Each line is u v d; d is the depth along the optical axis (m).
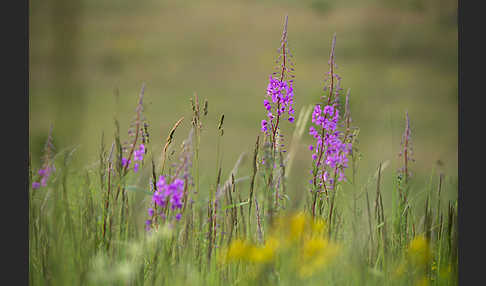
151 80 20.59
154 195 5.11
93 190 5.55
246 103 19.50
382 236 5.48
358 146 5.83
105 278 4.71
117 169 5.24
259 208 5.38
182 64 22.47
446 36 22.12
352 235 5.38
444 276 5.50
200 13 25.91
